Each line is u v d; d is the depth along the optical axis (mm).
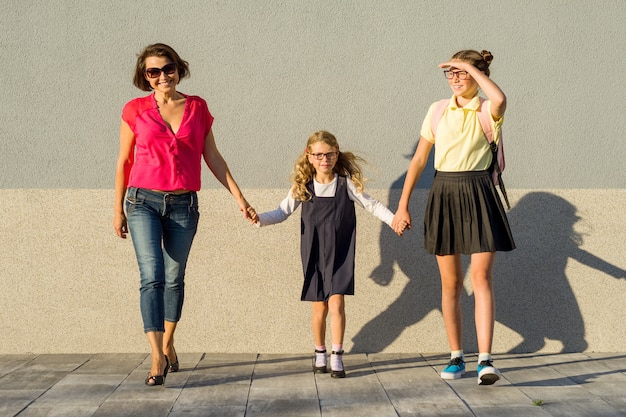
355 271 5234
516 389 4250
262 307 5211
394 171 5199
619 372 4664
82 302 5168
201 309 5203
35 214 5129
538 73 5199
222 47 5137
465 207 4438
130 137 4387
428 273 5238
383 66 5164
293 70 5156
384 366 4855
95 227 5148
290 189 4906
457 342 4582
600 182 5238
